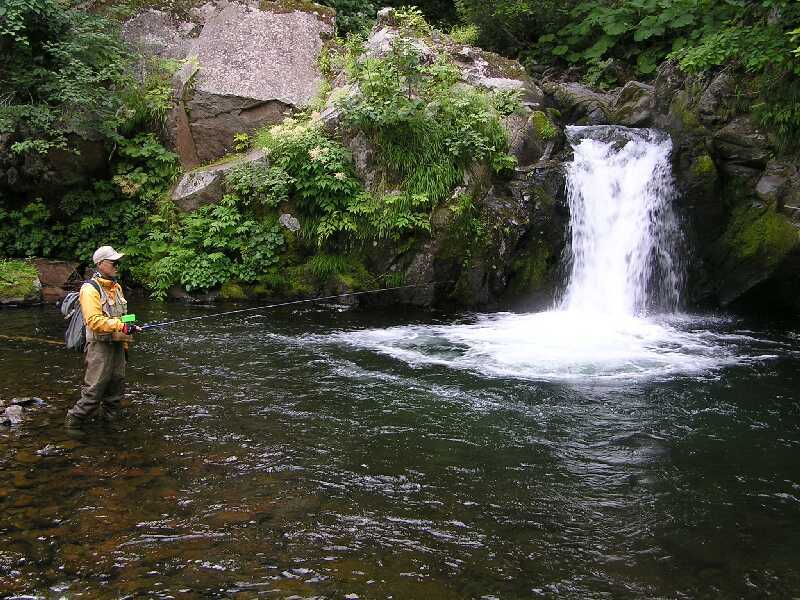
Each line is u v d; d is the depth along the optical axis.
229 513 4.45
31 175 11.99
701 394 7.18
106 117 12.16
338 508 4.59
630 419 6.45
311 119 12.32
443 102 11.65
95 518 4.31
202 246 11.64
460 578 3.82
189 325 9.75
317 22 14.47
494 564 3.98
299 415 6.34
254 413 6.35
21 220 12.09
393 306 11.25
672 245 11.82
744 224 11.33
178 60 13.50
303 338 9.17
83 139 12.02
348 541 4.17
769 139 11.41
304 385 7.21
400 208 11.03
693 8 15.37
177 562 3.86
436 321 10.41
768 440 6.01
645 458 5.59
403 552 4.07
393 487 4.94
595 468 5.39
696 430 6.21
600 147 12.02
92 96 12.02
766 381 7.64
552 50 17.95
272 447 5.58
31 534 4.09
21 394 6.61
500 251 11.09
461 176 11.20
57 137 11.78
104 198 12.39
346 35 14.83
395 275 11.17
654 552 4.17
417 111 11.53
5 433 5.64
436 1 19.48
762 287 11.25
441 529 4.37
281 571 3.81
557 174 11.26
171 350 8.43
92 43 12.47
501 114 11.88
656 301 11.89
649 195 11.75
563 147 11.91
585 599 3.67
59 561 3.83
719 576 3.93
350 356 8.36
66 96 11.38
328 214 11.26
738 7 13.67
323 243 11.34
